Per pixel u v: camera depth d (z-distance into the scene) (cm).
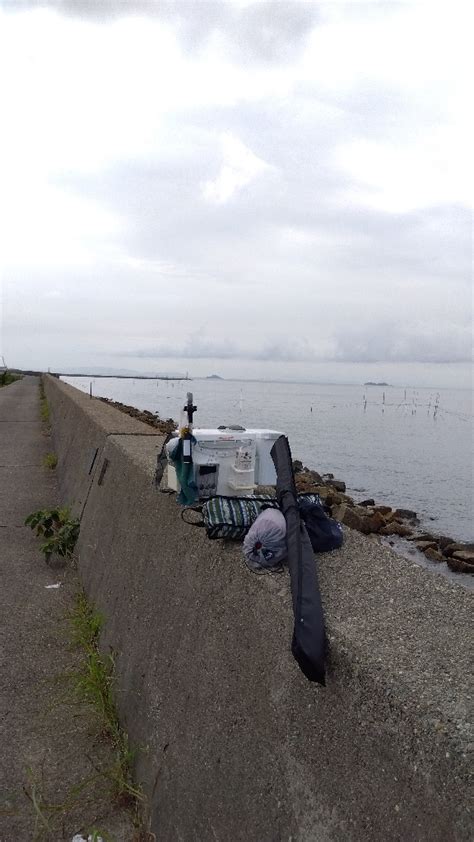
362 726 163
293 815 176
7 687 386
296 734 186
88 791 297
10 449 1382
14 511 812
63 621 478
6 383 5638
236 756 212
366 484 1755
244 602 237
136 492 431
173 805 244
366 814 153
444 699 153
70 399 1416
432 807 136
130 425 732
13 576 573
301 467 1708
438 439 3102
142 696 307
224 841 204
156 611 323
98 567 482
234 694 225
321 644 183
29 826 278
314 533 261
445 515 1368
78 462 806
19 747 331
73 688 374
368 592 223
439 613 206
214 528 267
